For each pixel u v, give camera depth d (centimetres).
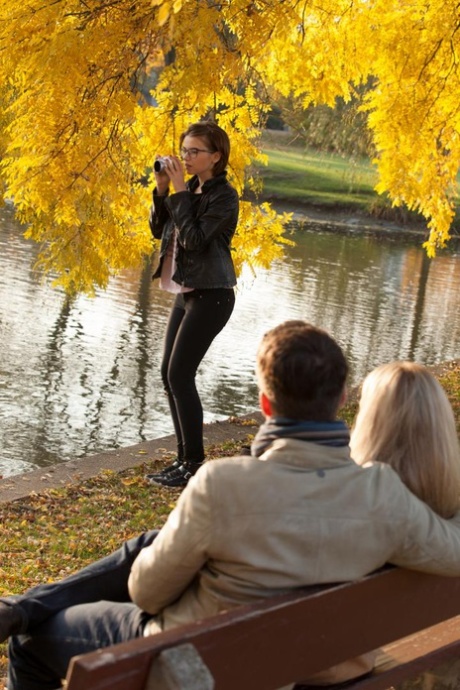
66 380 1462
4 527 687
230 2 779
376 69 1073
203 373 1583
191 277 669
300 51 1003
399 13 1045
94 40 784
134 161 923
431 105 1059
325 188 5106
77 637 312
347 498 272
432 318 2350
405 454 301
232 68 794
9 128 858
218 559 271
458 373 1305
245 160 1048
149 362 1619
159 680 225
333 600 269
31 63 781
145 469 821
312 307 2319
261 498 265
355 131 2653
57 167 850
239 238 1042
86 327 1816
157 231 698
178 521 268
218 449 880
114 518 718
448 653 337
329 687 306
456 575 295
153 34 802
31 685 334
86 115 835
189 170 659
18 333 1709
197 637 236
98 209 920
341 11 1030
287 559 267
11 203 3653
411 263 3466
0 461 1108
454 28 1015
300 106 1166
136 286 2292
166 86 780
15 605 323
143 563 278
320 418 276
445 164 1173
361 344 1973
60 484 779
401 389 305
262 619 250
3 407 1302
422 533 281
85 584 338
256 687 257
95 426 1277
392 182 1139
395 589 290
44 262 956
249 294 2391
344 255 3450
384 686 316
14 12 797
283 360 273
